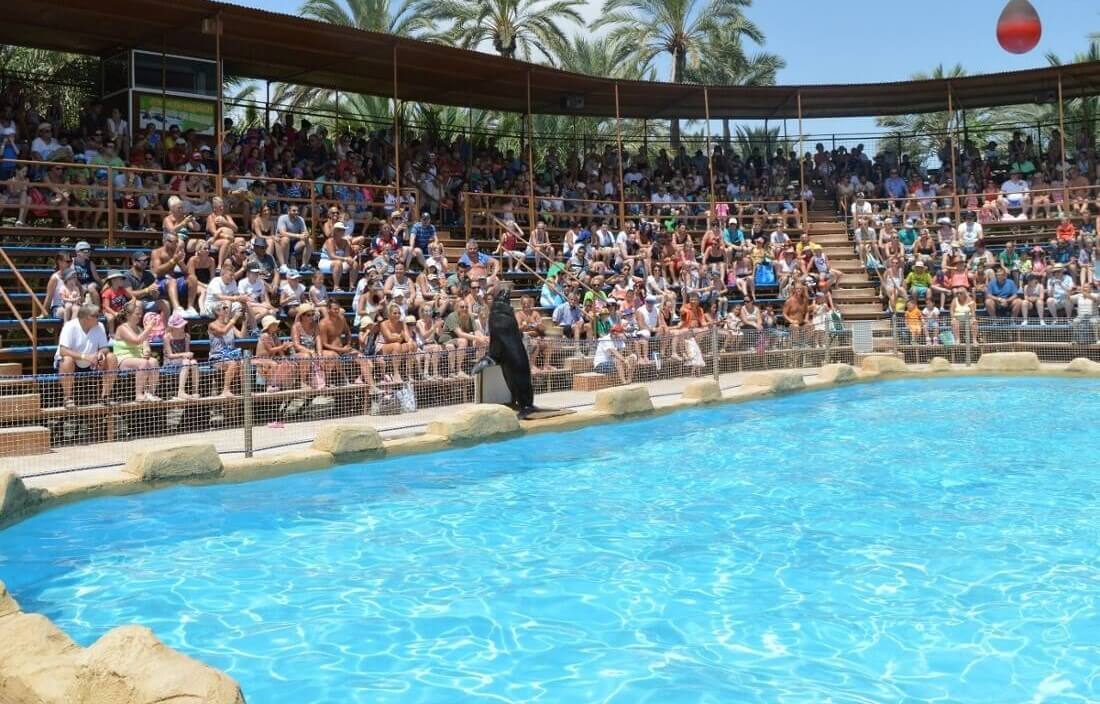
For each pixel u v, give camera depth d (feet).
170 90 63.21
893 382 58.34
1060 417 43.96
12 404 33.55
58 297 42.88
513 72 70.69
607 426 42.96
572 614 19.39
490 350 42.86
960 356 64.39
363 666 16.83
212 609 19.75
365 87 75.15
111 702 13.02
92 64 71.41
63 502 27.71
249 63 67.41
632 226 73.67
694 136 102.89
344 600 20.27
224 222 50.42
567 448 37.81
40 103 76.13
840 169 92.84
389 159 73.41
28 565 22.63
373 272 48.42
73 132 58.39
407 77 71.67
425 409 44.75
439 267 55.93
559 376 51.96
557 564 22.79
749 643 17.79
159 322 41.91
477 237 70.08
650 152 111.55
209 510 27.84
